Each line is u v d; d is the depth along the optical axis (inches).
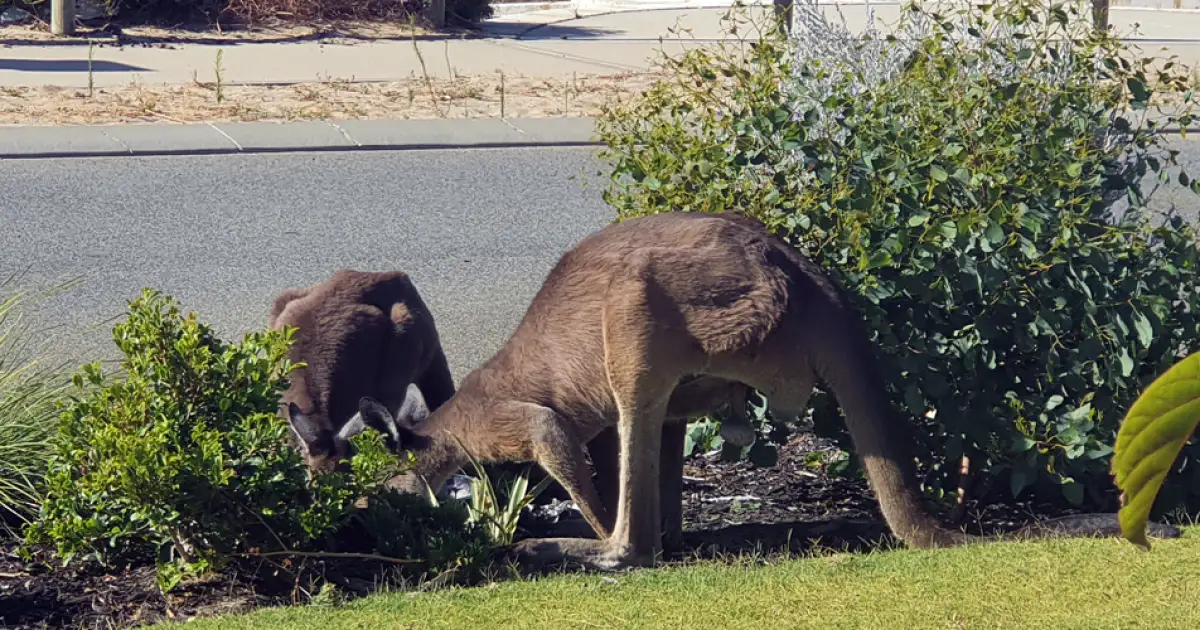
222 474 189.9
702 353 206.7
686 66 297.1
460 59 877.2
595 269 214.1
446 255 436.8
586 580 196.1
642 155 268.5
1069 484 224.2
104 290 385.7
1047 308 228.7
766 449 245.8
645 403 208.7
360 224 472.1
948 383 232.4
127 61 818.2
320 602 188.9
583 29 1091.9
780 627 172.6
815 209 239.1
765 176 252.1
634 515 212.1
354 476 206.8
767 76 259.1
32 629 191.2
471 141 607.5
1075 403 233.3
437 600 187.2
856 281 232.7
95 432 197.0
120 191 502.9
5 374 259.4
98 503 200.1
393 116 652.7
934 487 243.0
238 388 204.8
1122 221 248.5
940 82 252.4
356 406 262.2
